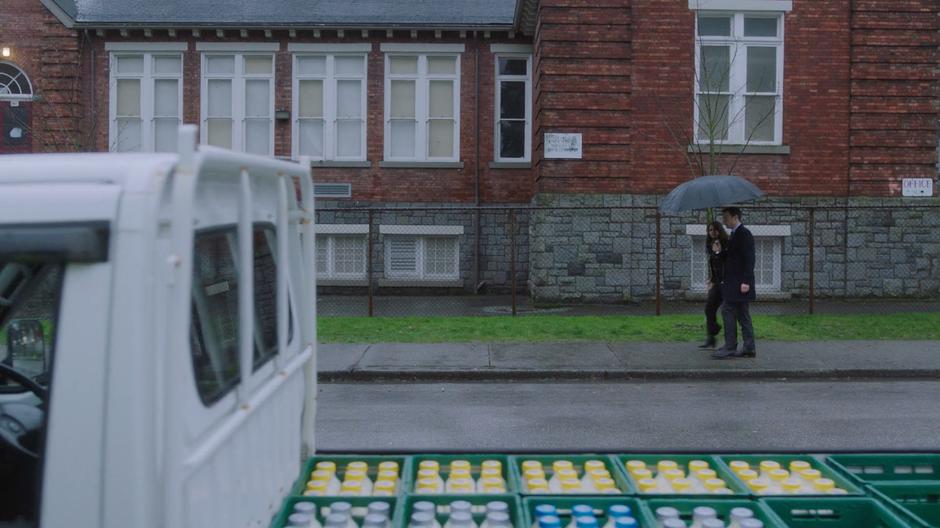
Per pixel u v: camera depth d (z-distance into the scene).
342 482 3.24
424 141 21.33
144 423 1.82
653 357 12.12
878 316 15.59
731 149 17.78
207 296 2.26
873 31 17.92
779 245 18.09
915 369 11.27
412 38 21.23
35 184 1.93
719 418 8.95
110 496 1.81
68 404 1.82
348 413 9.29
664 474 3.25
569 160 17.69
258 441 2.54
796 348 12.67
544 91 17.64
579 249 17.77
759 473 3.37
